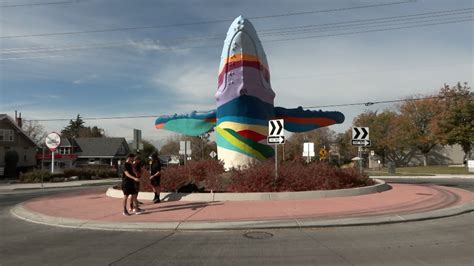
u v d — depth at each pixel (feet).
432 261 23.56
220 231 34.09
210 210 43.32
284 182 53.83
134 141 66.49
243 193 50.57
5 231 36.35
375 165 233.76
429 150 216.13
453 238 29.94
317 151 263.29
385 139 220.84
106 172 150.00
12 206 58.44
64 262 24.76
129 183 42.11
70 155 219.00
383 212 40.73
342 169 61.41
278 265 23.18
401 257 24.54
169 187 54.80
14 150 175.73
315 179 55.06
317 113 79.71
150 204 48.98
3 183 121.29
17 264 24.44
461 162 236.84
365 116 231.91
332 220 36.58
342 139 267.80
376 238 30.17
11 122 181.47
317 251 26.40
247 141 69.82
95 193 69.05
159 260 24.81
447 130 171.01
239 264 23.56
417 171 151.12
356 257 24.71
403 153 240.94
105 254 26.63
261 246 28.14
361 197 52.16
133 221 38.55
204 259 24.85
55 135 94.63
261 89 71.87
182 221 37.68
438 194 56.13
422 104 205.67
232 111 70.69
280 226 34.71
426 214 39.52
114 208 47.78
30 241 31.45
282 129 53.31
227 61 71.97
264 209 43.32
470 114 163.53
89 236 33.19
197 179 60.08
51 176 125.18
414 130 205.46
